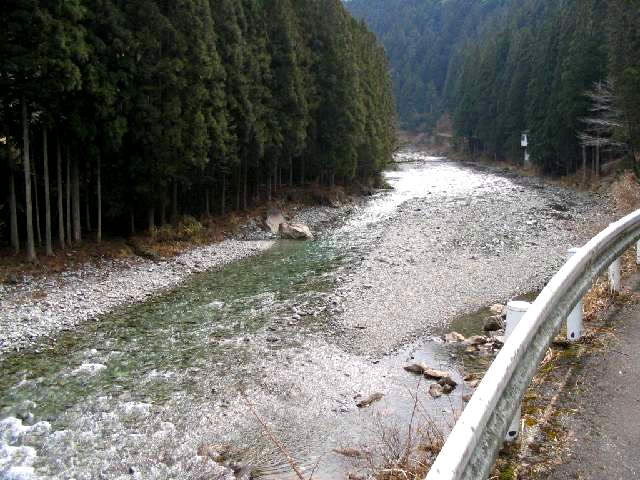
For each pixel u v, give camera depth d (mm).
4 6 16641
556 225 28062
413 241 25234
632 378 5090
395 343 12422
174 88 22719
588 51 44156
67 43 17672
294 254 23938
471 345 11766
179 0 22828
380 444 7453
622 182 35406
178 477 7156
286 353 11844
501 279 18062
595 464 3824
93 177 23312
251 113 29000
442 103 130000
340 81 39062
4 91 17453
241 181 33750
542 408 4699
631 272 8875
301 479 5711
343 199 40500
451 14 159625
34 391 10219
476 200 39469
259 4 32062
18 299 16062
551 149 50750
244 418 8859
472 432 2887
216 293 17469
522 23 99938
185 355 11945
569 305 5188
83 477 7309
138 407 9398
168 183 24672
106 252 21609
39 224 21750
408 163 82562
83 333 13727
